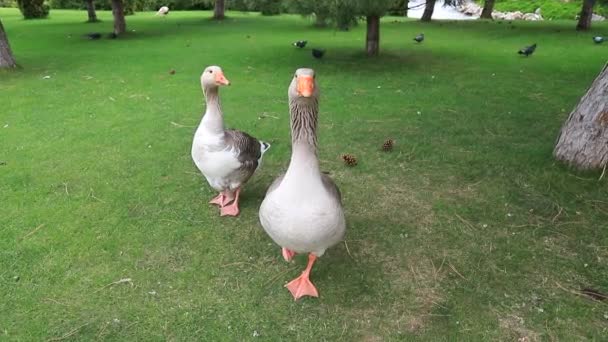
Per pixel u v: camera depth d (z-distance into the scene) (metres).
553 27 6.45
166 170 2.04
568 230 1.57
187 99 3.07
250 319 1.22
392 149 2.23
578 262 1.41
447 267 1.41
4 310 1.25
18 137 2.39
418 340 1.15
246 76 3.71
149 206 1.75
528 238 1.53
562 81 3.41
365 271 1.40
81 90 3.27
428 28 6.71
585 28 6.06
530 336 1.16
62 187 1.88
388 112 2.78
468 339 1.15
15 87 3.34
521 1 10.94
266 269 1.41
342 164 2.09
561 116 2.63
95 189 1.87
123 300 1.28
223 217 1.68
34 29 6.77
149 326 1.20
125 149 2.25
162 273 1.39
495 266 1.41
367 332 1.18
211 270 1.41
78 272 1.39
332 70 3.88
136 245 1.52
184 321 1.21
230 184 1.64
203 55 4.59
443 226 1.61
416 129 2.49
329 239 1.17
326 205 1.12
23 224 1.62
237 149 1.56
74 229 1.60
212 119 1.52
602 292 1.29
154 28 6.91
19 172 2.00
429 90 3.25
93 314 1.24
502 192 1.81
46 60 4.30
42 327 1.19
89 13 7.77
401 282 1.35
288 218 1.12
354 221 1.65
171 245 1.52
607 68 1.80
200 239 1.56
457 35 5.92
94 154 2.20
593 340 1.14
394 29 6.66
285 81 3.55
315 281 1.36
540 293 1.29
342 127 2.54
